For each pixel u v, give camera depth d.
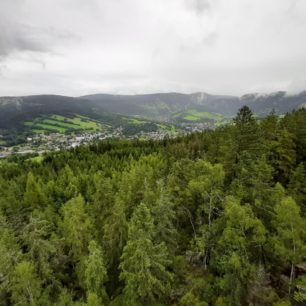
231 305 21.12
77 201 36.88
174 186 32.06
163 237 25.48
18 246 28.36
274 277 23.66
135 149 97.88
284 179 37.03
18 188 59.34
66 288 27.11
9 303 23.72
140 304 21.25
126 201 32.97
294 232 20.59
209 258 27.69
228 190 29.98
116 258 26.30
